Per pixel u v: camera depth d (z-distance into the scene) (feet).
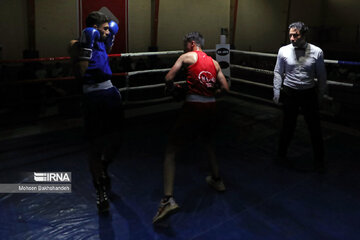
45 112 16.65
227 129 14.75
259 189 9.64
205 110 8.20
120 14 26.08
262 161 11.57
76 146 12.60
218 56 16.29
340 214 8.40
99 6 24.89
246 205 8.79
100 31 8.11
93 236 7.46
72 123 15.29
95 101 8.15
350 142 13.24
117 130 8.76
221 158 11.75
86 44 7.56
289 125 11.19
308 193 9.43
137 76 22.57
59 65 21.12
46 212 8.36
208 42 32.24
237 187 9.73
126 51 27.22
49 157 11.59
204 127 8.70
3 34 21.68
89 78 8.02
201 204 8.80
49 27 23.21
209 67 8.28
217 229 7.75
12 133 13.83
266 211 8.52
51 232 7.55
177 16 29.32
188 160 11.51
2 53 21.76
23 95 18.34
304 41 10.14
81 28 24.49
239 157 11.87
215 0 31.48
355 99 15.71
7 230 7.59
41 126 14.82
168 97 19.86
